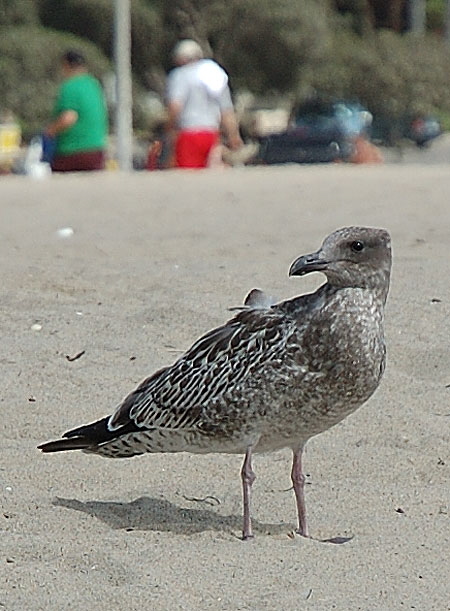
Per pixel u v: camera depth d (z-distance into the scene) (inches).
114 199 944.3
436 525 353.7
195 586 310.3
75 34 2741.1
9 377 473.1
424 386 465.1
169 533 346.9
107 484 385.4
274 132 2337.6
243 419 328.2
